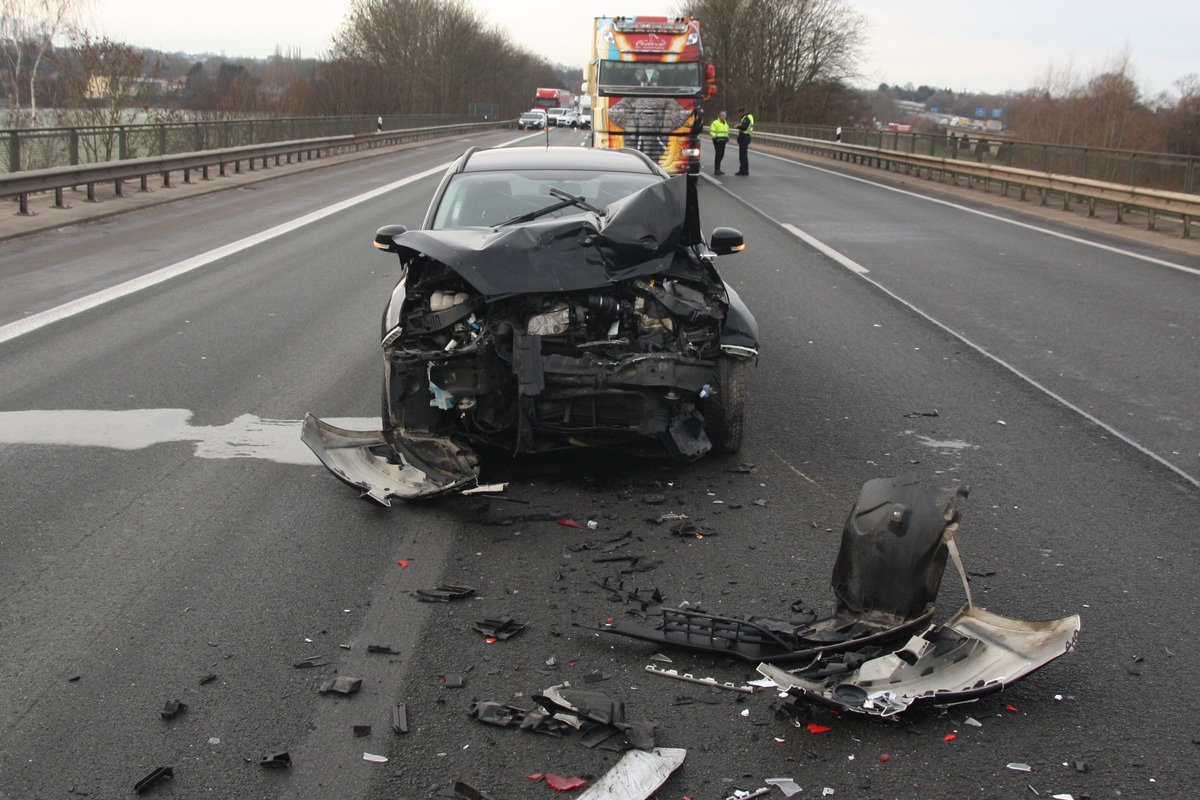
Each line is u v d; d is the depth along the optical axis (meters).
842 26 83.31
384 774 3.15
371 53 77.06
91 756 3.24
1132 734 3.40
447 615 4.17
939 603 4.34
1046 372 8.31
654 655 3.88
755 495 5.55
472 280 5.26
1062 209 21.44
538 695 3.53
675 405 5.63
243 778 3.13
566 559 4.71
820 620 4.07
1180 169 17.89
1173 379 8.11
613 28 25.38
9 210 17.39
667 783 3.12
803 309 10.84
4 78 32.03
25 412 6.79
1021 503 5.49
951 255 14.91
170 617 4.13
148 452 6.06
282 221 17.38
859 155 37.28
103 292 10.98
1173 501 5.53
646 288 5.65
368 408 6.96
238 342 8.82
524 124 83.69
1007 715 3.51
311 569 4.58
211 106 45.41
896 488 4.03
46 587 4.37
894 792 3.09
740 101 85.56
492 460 6.03
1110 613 4.25
